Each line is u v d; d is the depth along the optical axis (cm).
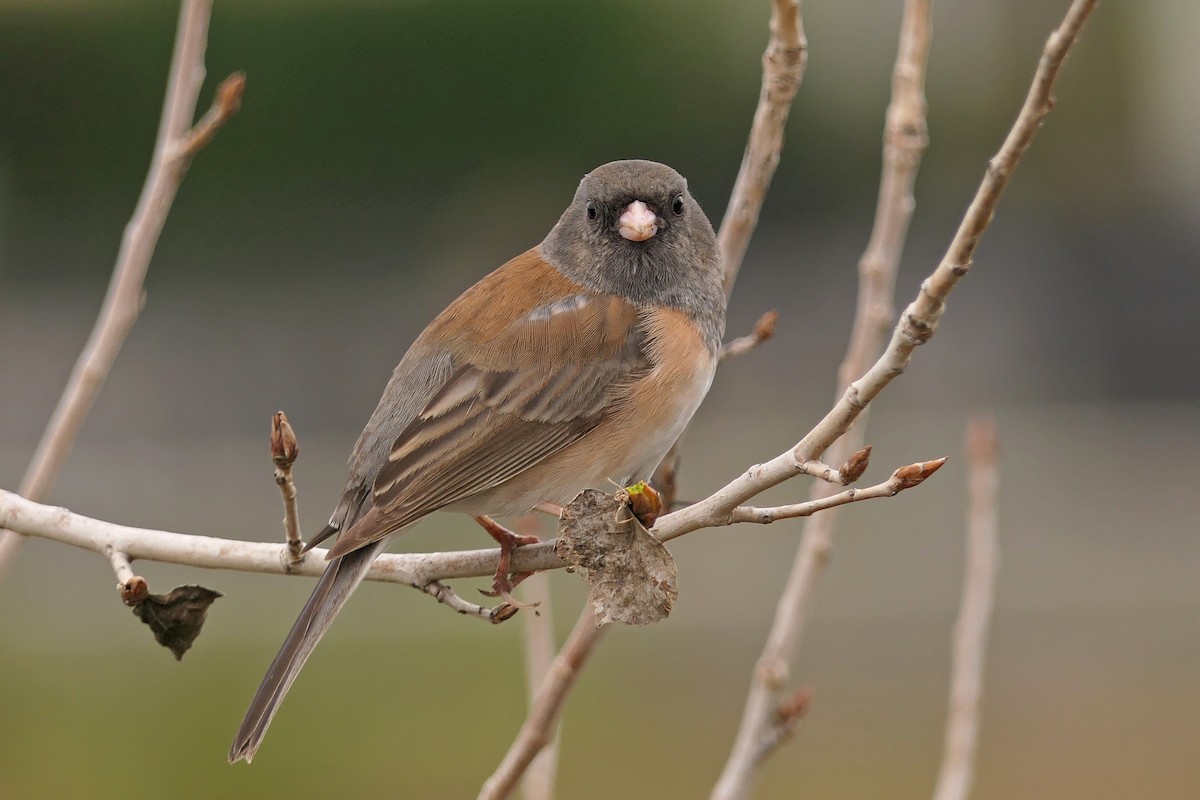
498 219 2053
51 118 2023
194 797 1077
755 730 602
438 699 1157
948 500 1434
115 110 2027
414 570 566
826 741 1115
